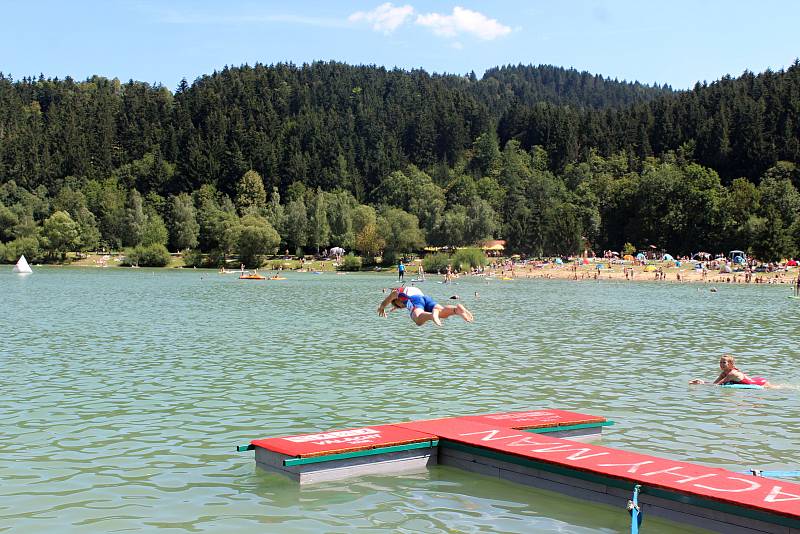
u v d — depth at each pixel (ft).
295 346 105.40
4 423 56.90
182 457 48.32
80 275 422.00
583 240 563.48
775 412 62.64
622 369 86.12
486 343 111.04
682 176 568.41
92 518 37.55
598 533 36.32
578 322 149.59
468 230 584.40
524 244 572.51
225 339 113.80
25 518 37.45
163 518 37.70
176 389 71.15
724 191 549.95
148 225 602.03
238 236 533.96
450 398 67.87
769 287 321.11
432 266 487.61
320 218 606.55
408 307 52.42
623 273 416.05
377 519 37.93
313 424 57.36
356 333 123.75
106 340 111.45
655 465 41.63
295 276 445.78
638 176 653.71
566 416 55.11
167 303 197.57
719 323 149.18
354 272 515.09
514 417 54.44
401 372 82.69
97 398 66.64
